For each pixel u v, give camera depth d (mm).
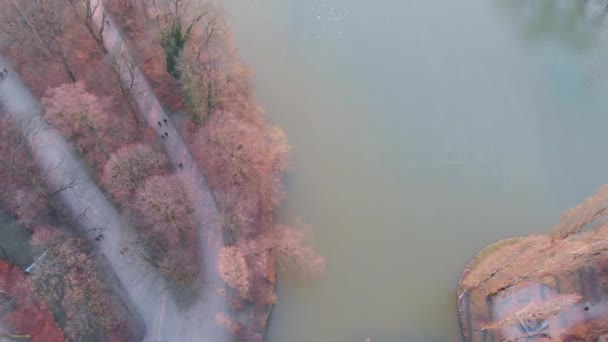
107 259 66312
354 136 82938
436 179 79625
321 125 83750
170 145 76125
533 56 95750
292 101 86188
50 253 61500
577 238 58250
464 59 94062
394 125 84625
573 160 83062
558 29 99312
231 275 61406
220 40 77062
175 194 66312
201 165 74562
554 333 62781
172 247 66188
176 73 77250
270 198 72312
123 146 71375
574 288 67375
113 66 74562
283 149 73438
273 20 96000
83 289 59969
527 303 66875
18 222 65250
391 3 100688
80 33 82188
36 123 73562
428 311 68375
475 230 75125
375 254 72438
